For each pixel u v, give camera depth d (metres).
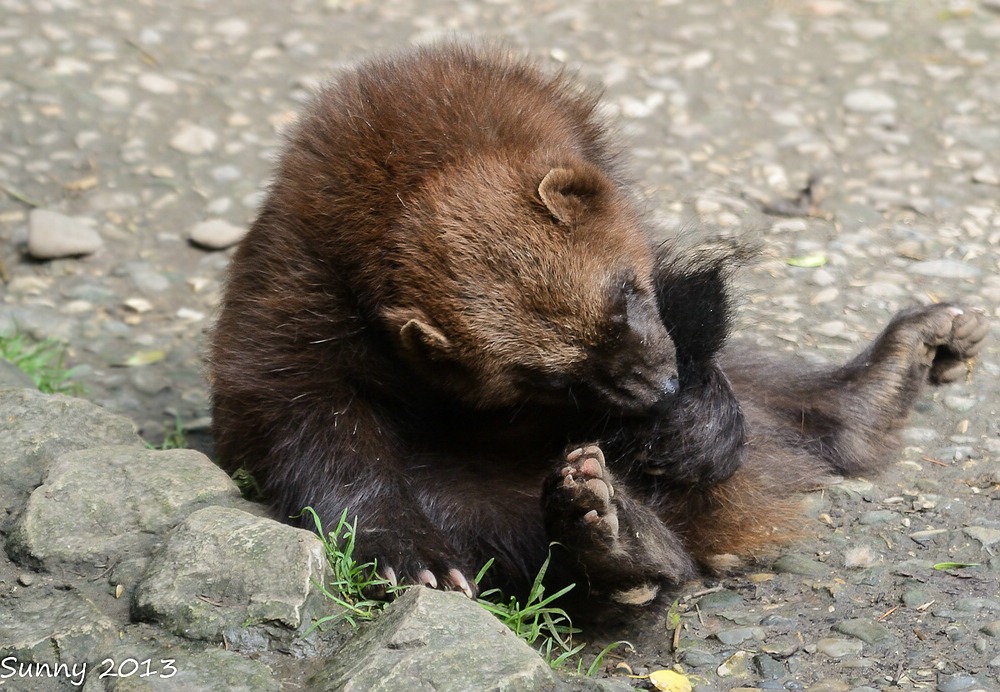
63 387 11.29
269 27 17.92
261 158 14.92
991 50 16.75
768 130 15.13
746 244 11.08
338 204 8.23
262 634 6.61
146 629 6.71
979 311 10.64
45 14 17.42
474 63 9.02
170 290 13.12
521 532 8.28
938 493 9.16
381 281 8.03
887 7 18.06
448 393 8.36
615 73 16.33
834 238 12.88
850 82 16.11
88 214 13.98
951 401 10.32
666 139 14.98
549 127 8.62
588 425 8.62
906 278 12.12
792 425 9.76
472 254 7.84
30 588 7.07
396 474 8.16
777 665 7.17
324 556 7.04
